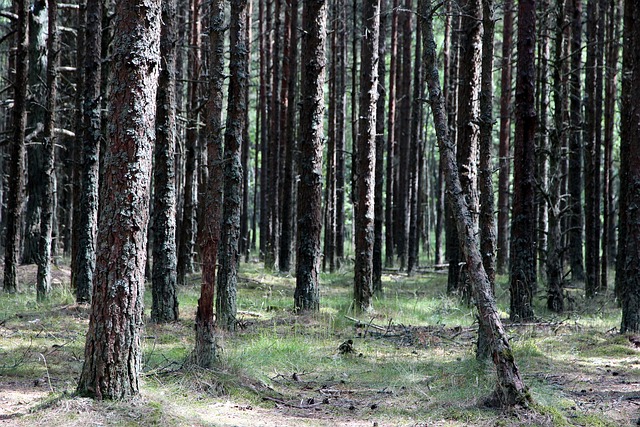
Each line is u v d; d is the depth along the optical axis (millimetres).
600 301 15516
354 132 21125
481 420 5957
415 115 24906
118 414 5516
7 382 7164
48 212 13523
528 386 6363
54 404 5641
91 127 12789
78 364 8227
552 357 9312
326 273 23750
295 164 26312
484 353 8156
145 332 10555
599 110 17953
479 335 8266
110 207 5754
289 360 8914
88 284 12836
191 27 21766
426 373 8344
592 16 17547
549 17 20500
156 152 11664
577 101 18828
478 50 13734
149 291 16672
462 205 6598
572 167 20125
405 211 26766
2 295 14039
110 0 15430
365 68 13633
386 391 7453
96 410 5523
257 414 6398
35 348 9047
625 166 15500
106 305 5750
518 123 12227
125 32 5805
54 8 13430
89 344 5805
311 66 13430
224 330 10844
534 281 13367
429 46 7242
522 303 12078
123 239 5746
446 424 5980
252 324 11875
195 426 5617
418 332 10961
